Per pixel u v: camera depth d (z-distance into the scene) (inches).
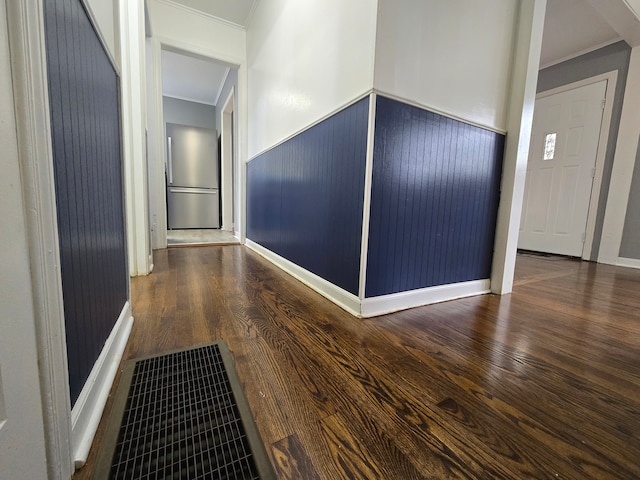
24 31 14.9
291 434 24.9
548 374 35.8
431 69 53.6
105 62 35.0
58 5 20.8
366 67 48.3
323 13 62.0
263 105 106.5
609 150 118.8
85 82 27.1
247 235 134.3
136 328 45.1
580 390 32.7
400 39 48.7
